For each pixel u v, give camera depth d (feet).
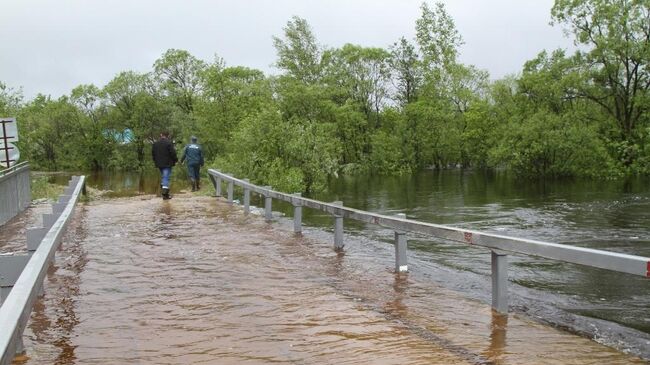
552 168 130.11
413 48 203.21
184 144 143.54
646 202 68.23
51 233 20.20
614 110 148.66
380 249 31.22
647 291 24.77
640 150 127.75
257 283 22.57
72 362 14.32
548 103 146.00
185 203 54.54
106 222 40.78
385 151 180.75
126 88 233.14
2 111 98.84
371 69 205.77
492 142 174.81
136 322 17.58
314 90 170.19
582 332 16.89
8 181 46.75
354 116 181.78
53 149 244.63
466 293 22.04
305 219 53.16
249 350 15.01
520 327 17.04
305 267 25.79
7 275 17.06
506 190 92.32
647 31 135.74
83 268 25.35
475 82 195.62
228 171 90.43
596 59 138.51
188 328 16.94
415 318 17.94
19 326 10.78
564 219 52.49
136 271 24.68
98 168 248.11
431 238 41.01
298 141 94.02
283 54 193.16
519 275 28.48
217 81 139.44
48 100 265.75
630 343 15.84
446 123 187.01
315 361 14.15
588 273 28.84
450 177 141.49
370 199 79.30
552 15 141.90
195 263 26.43
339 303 19.66
